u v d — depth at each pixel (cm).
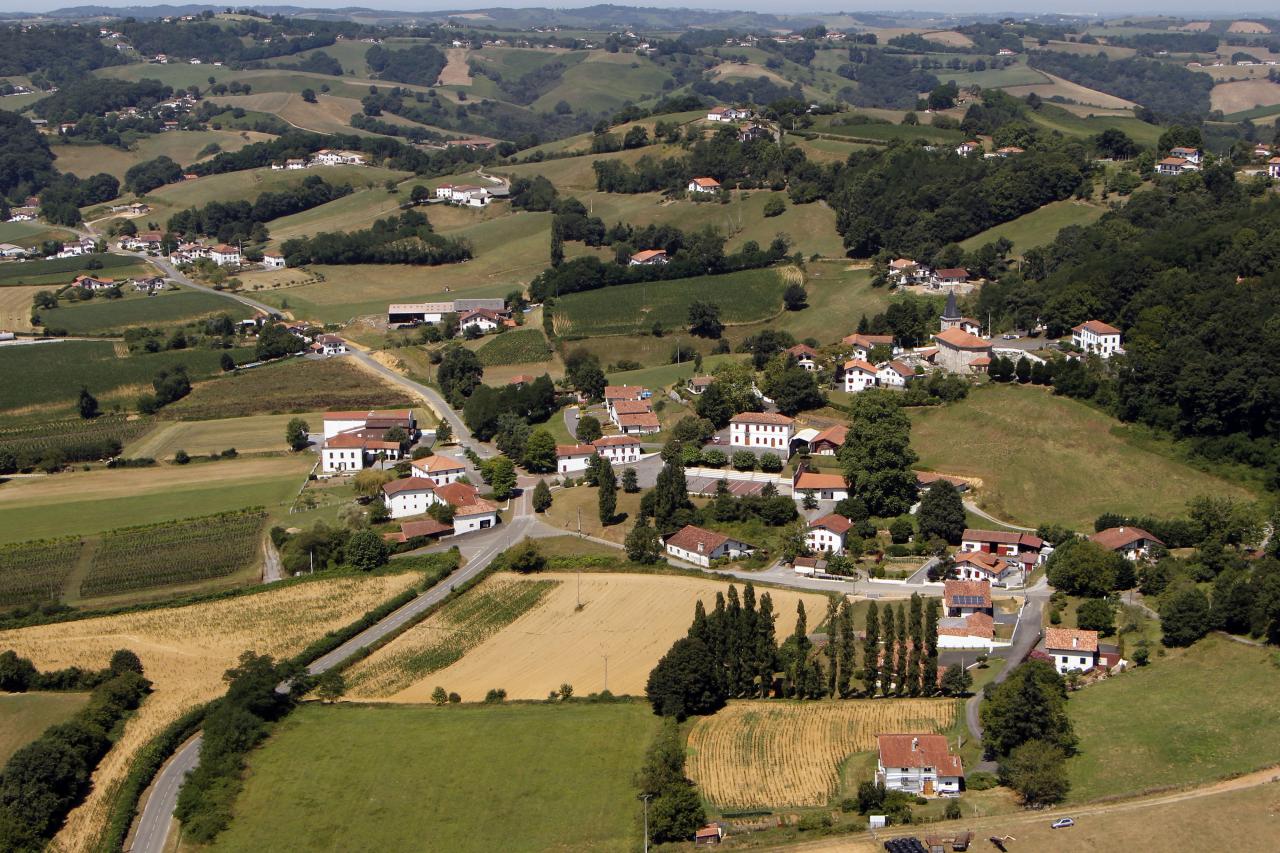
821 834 12706
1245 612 16225
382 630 18438
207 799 14012
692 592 19075
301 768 14662
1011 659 16500
